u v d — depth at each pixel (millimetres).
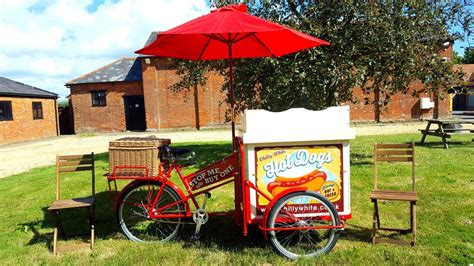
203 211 4090
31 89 23641
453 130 10648
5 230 4934
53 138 22891
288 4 8250
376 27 7270
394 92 8047
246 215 3738
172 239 4227
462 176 6824
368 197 5754
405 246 3881
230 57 4207
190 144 13555
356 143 12461
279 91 7840
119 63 26938
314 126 3652
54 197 6582
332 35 7258
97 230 4734
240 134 3996
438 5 7832
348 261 3562
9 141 20188
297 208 3682
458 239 4016
